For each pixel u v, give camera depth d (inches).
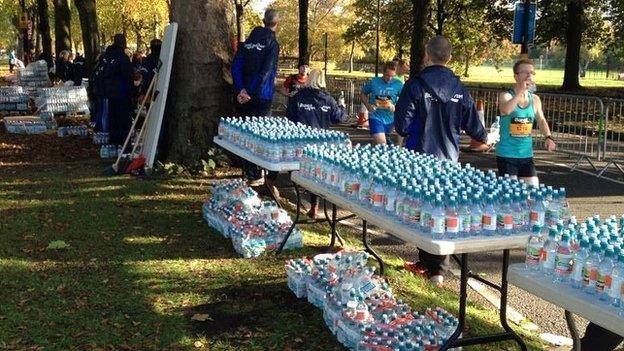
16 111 815.1
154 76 430.6
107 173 410.0
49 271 233.6
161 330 186.5
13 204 332.8
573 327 153.1
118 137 502.6
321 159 214.2
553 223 142.9
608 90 1229.1
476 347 179.2
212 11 411.5
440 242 147.6
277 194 338.3
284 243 256.7
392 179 171.3
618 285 110.6
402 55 1533.0
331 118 334.6
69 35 1104.2
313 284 204.2
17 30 2201.0
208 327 189.8
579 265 120.9
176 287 220.1
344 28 2116.1
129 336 182.9
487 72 3034.0
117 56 494.0
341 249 261.0
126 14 1749.5
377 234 297.9
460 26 1290.6
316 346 178.9
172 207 326.6
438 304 208.2
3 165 454.6
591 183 436.1
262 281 226.5
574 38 1227.9
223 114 416.2
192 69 410.0
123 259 247.9
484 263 263.9
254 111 371.6
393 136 573.0
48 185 378.6
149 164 406.6
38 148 530.9
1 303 202.8
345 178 195.2
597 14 1283.2
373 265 241.9
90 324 189.2
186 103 410.9
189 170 407.2
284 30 2133.4
